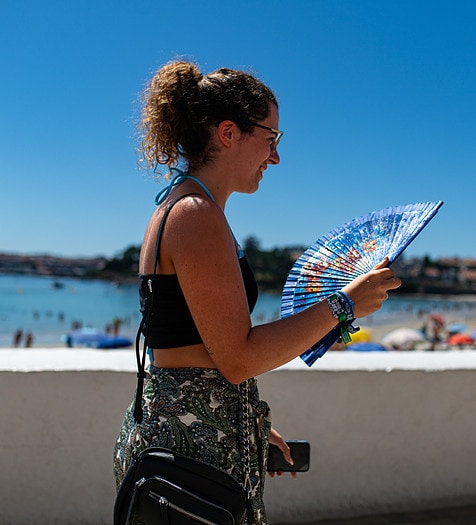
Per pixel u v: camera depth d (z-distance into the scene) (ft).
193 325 4.92
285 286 5.78
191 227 4.77
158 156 5.50
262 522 5.02
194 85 5.24
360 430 9.96
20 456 9.00
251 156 5.27
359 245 5.58
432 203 5.45
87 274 527.40
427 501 10.23
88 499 9.16
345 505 9.94
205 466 4.69
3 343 157.17
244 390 5.06
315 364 10.00
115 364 9.29
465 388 10.34
